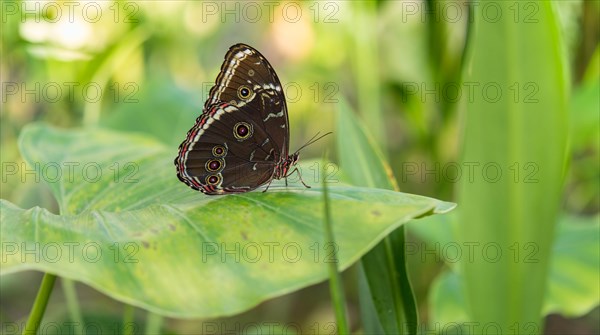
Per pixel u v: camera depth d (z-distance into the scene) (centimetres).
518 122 76
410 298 74
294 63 152
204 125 75
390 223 68
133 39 123
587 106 104
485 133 76
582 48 119
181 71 148
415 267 133
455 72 108
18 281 163
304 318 158
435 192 118
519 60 76
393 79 119
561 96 76
